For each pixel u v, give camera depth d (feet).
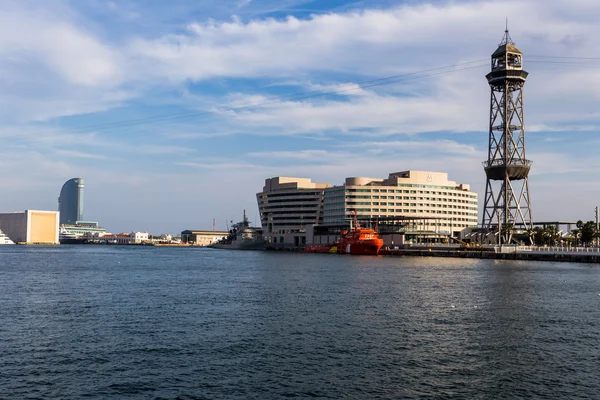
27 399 141.49
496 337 214.69
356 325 235.81
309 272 547.90
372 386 154.40
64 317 252.83
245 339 206.59
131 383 154.20
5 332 217.56
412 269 594.24
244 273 534.37
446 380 160.66
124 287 387.55
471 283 420.36
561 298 329.31
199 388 150.71
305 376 162.09
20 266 631.97
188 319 247.91
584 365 176.96
